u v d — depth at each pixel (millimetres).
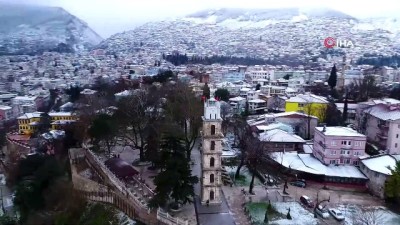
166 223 73875
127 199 83312
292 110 156125
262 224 76688
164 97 146875
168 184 76312
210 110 78000
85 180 94938
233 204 85125
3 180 116062
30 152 126312
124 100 123438
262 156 102125
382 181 92625
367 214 80562
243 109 177000
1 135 158750
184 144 111250
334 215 81312
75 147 123625
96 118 117750
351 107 158625
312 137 138625
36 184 87875
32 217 81062
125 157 113125
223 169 106750
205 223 72875
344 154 105500
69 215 80812
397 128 114688
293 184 99688
